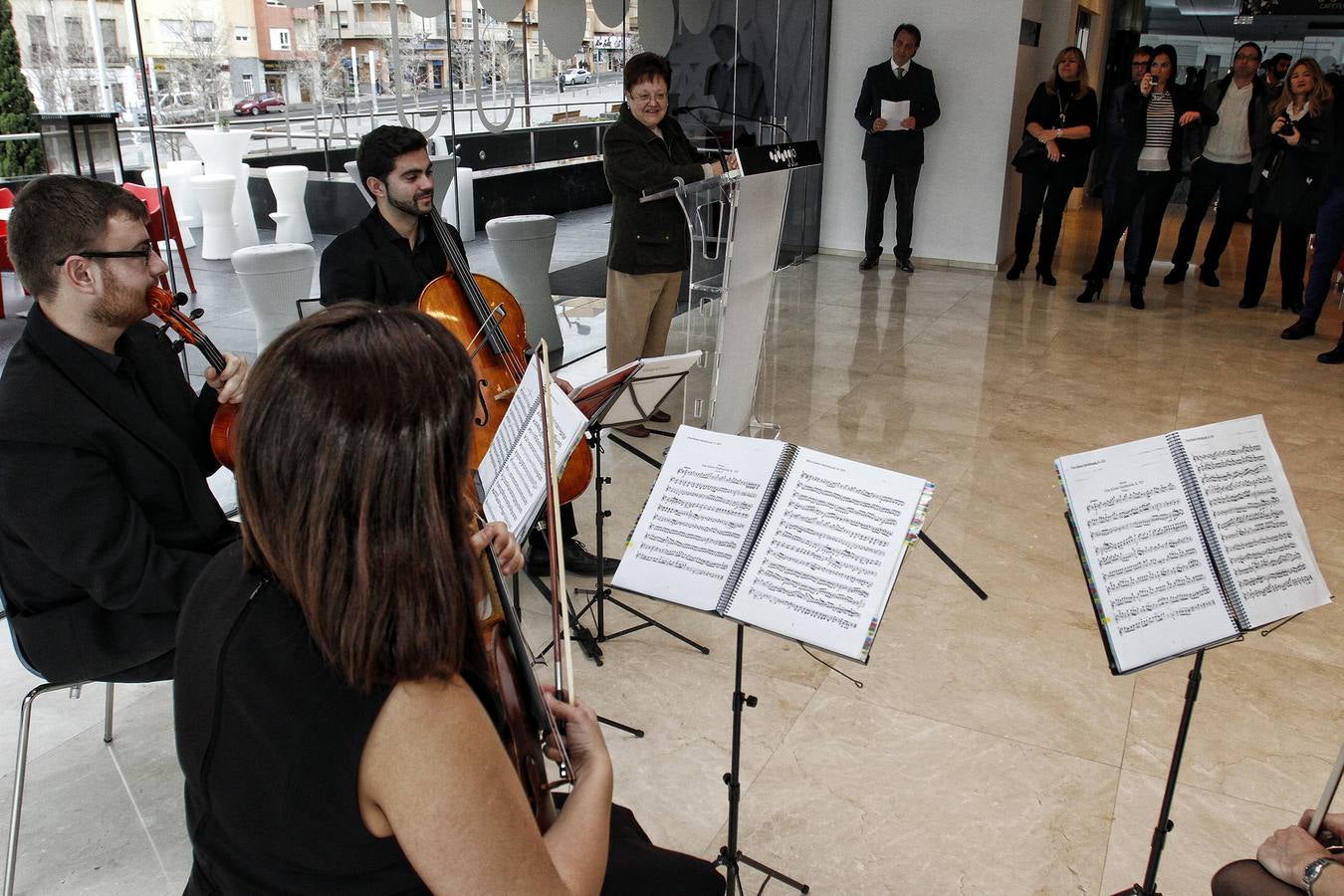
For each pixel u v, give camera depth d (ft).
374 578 2.66
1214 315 22.56
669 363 8.76
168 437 6.70
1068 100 24.45
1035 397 16.94
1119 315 22.57
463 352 2.91
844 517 5.83
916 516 5.75
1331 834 5.16
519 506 5.91
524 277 15.99
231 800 2.97
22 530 6.13
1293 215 21.63
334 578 2.67
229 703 2.90
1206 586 5.66
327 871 2.96
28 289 6.27
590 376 17.01
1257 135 23.85
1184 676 9.39
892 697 9.02
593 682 9.18
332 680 2.77
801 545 5.83
